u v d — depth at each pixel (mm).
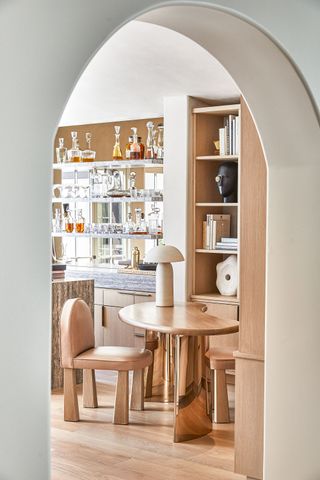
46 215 2207
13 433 2133
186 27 3086
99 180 7781
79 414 5441
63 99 2229
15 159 2098
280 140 3576
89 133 7930
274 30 3150
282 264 3676
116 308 7203
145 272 7289
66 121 7809
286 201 3643
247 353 4031
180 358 4812
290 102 3432
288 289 3654
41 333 2209
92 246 8125
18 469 2148
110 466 4367
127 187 7895
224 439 4871
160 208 7598
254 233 3994
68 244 8305
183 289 6629
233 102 6727
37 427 2207
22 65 2082
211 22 3023
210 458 4492
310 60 3383
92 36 2297
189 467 4336
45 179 2197
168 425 5180
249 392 4031
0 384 2088
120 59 5059
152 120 7676
